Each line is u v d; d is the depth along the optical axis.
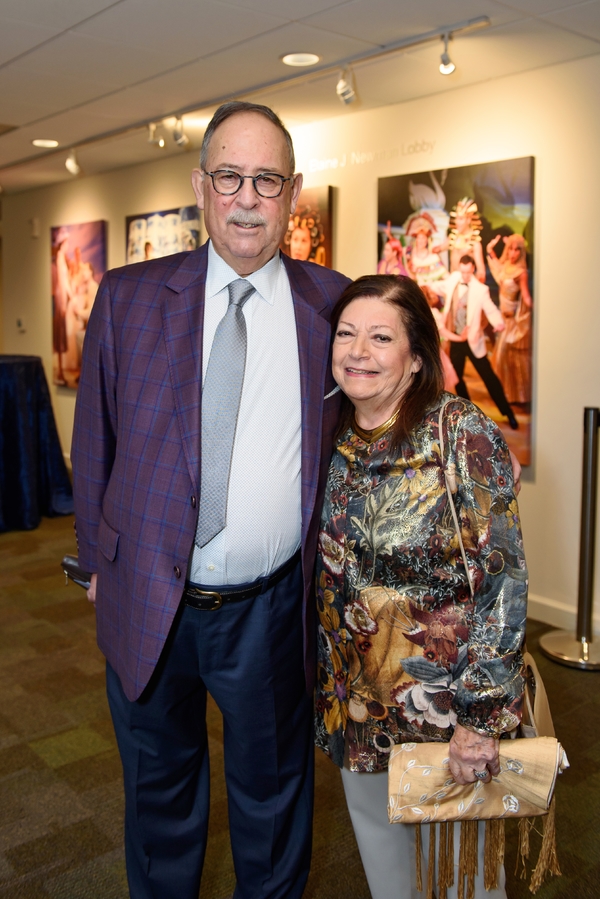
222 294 1.68
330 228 4.93
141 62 3.99
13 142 5.95
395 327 1.50
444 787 1.47
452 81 4.05
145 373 1.62
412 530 1.48
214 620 1.65
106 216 7.12
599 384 3.77
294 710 1.79
